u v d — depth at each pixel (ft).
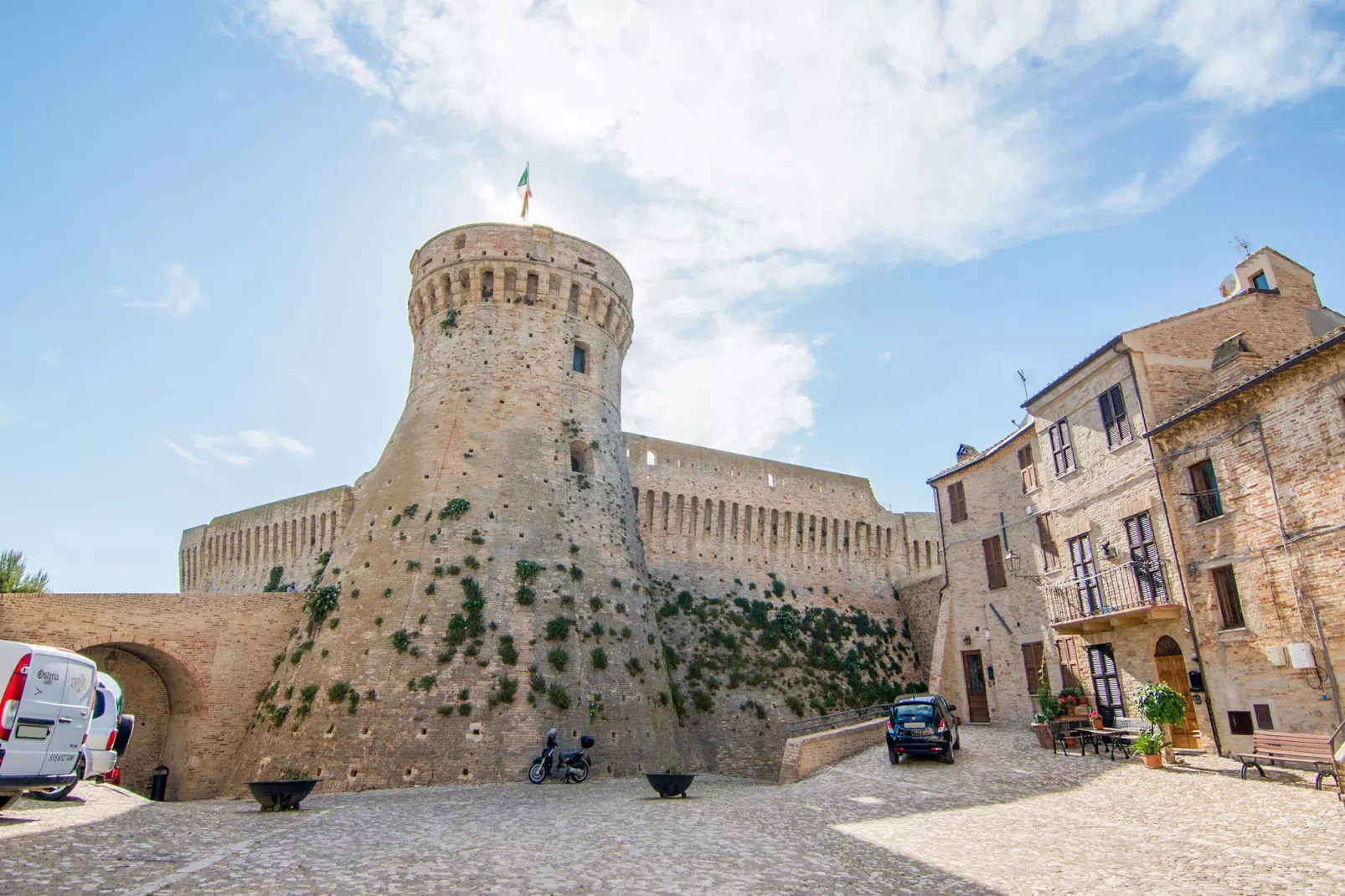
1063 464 99.91
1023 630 110.01
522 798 72.08
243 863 35.01
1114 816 51.72
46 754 43.37
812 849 42.24
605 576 117.29
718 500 170.71
